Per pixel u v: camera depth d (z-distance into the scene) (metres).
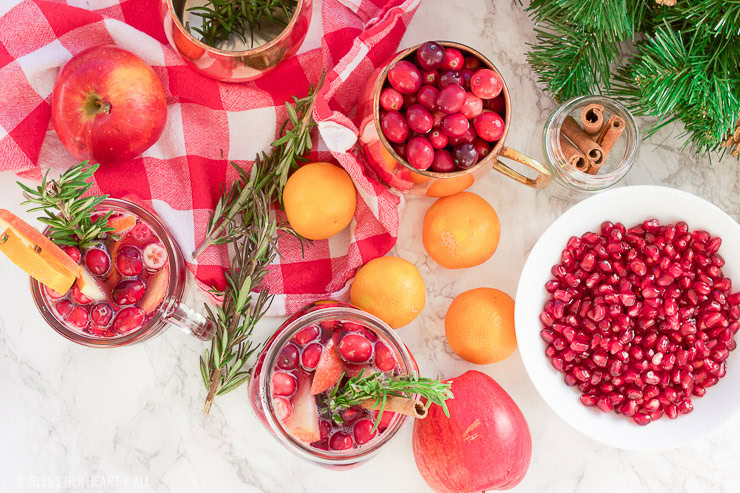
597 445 0.73
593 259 0.69
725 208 0.75
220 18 0.64
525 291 0.68
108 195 0.65
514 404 0.68
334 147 0.65
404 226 0.73
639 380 0.68
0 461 0.70
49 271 0.58
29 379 0.71
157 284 0.66
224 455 0.71
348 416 0.64
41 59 0.67
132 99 0.64
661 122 0.74
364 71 0.70
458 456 0.65
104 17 0.67
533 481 0.73
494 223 0.69
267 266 0.70
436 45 0.62
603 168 0.70
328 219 0.66
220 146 0.71
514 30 0.74
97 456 0.71
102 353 0.71
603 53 0.66
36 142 0.68
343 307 0.65
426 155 0.62
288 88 0.70
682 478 0.73
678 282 0.69
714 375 0.69
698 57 0.63
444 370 0.73
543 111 0.74
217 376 0.66
